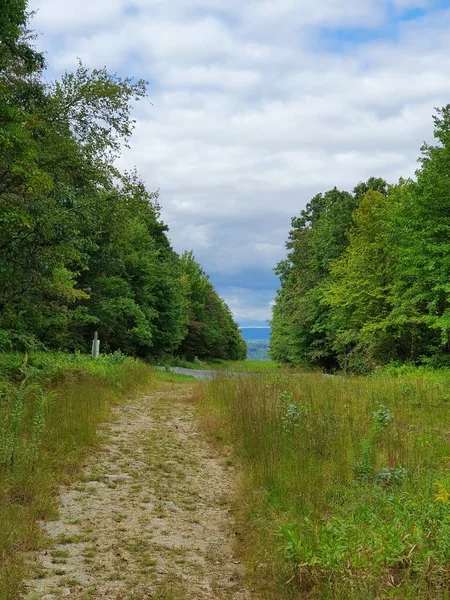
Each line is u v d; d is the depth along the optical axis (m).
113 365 19.45
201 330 61.72
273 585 4.04
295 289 42.59
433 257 19.70
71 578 4.08
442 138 20.05
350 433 8.11
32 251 14.95
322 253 36.50
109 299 31.14
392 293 24.77
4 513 4.95
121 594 3.87
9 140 10.67
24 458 6.33
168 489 6.58
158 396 15.69
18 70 14.12
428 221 19.75
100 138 17.05
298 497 5.53
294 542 3.99
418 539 3.89
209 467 7.73
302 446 7.28
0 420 7.44
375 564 3.66
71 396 10.88
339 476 6.42
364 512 4.93
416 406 11.66
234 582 4.19
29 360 14.09
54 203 14.67
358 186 37.50
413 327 24.38
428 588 3.58
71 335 27.78
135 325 36.81
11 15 11.94
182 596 3.89
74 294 19.70
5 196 12.56
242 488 6.44
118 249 28.98
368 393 12.37
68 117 16.61
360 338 26.81
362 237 27.86
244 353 124.50
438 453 7.81
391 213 23.66
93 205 18.30
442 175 20.19
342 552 3.80
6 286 15.90
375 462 6.93
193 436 9.74
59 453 7.41
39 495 5.67
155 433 9.84
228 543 5.00
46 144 15.02
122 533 5.11
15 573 3.98
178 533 5.20
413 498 5.27
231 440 9.02
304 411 8.98
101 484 6.61
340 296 28.12
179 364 46.72
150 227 47.62
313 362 37.09
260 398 10.45
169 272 45.69
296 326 38.22
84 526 5.21
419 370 21.34
